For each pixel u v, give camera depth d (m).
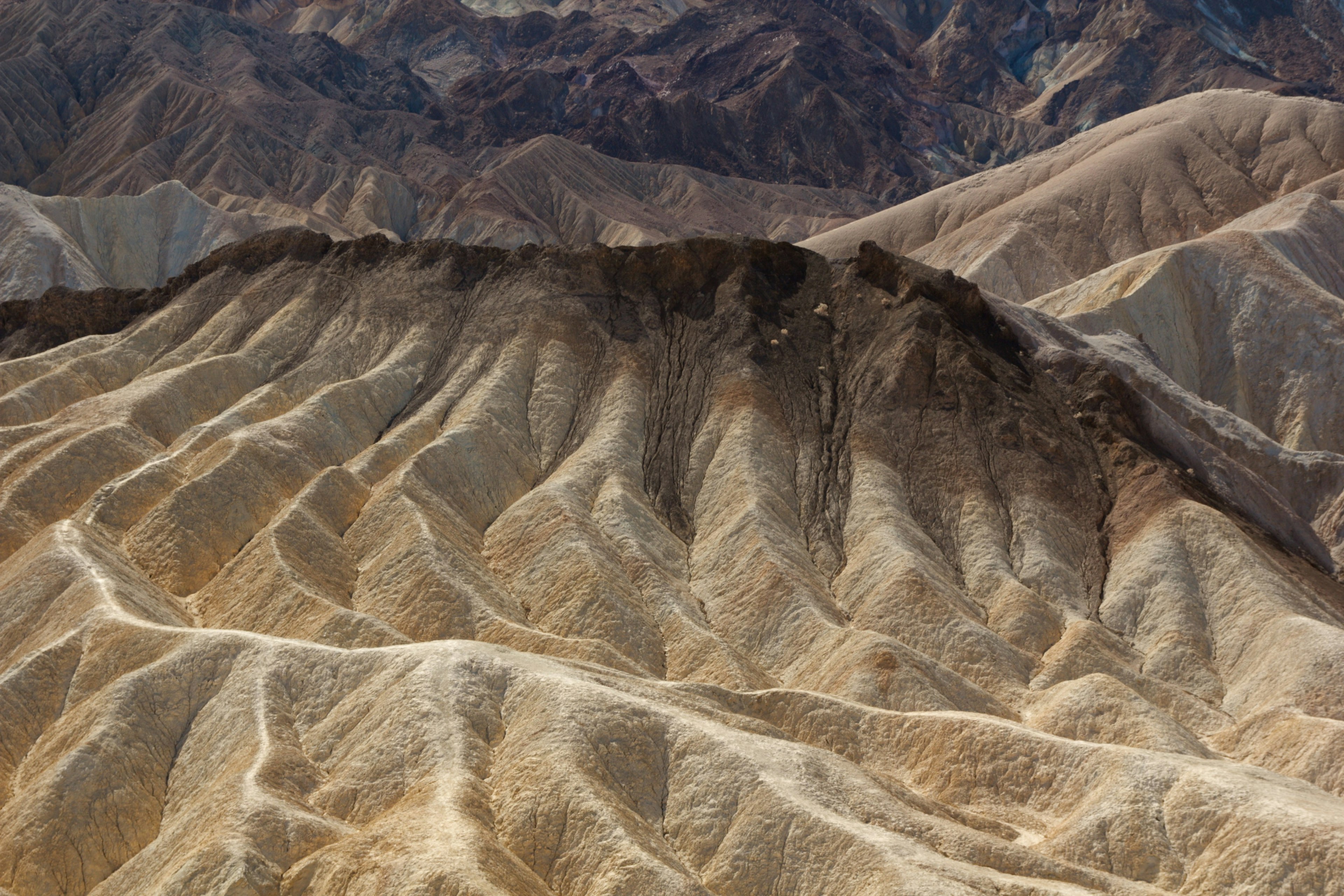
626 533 72.94
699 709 50.78
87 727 48.78
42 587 60.44
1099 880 40.09
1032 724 57.47
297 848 40.53
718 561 72.62
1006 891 37.50
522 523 74.06
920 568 69.00
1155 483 77.88
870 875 37.94
